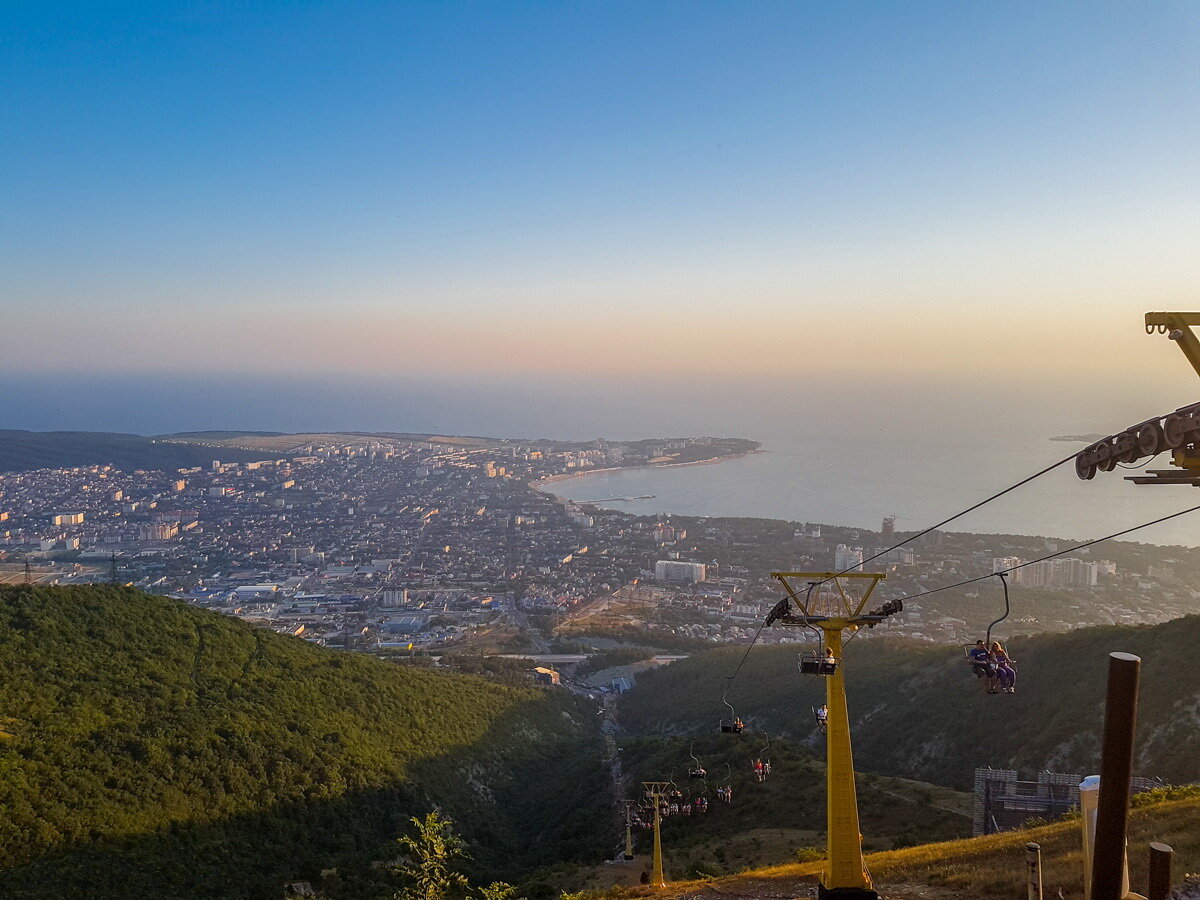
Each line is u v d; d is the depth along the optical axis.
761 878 26.22
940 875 22.42
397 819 62.00
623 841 51.94
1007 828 37.88
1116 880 6.56
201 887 44.44
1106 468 10.52
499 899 24.14
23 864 41.81
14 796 46.06
